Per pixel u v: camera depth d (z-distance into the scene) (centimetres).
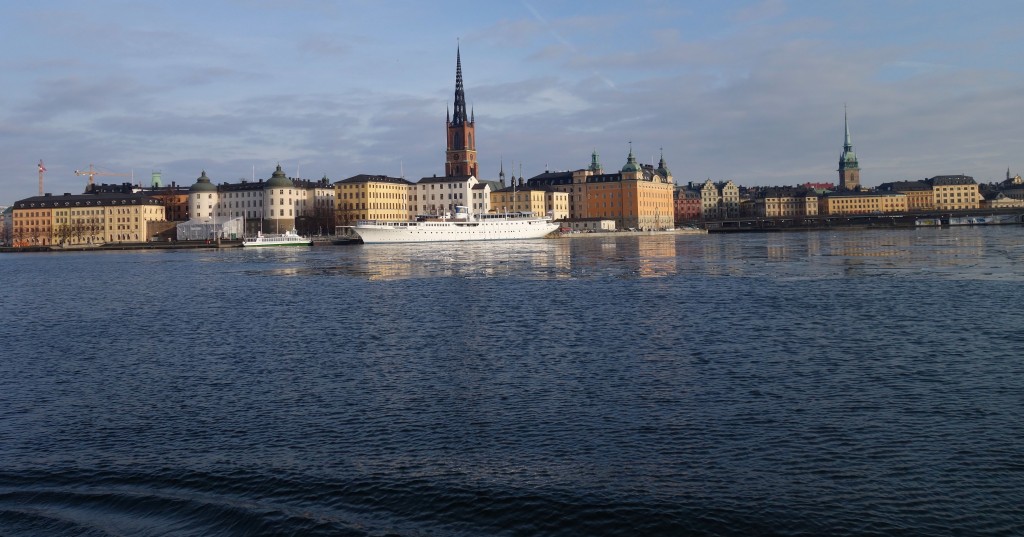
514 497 2670
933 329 5706
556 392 3997
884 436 3195
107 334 6356
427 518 2545
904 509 2533
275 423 3556
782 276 10419
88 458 3142
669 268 12344
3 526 2562
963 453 2988
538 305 7619
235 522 2553
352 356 5112
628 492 2691
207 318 7231
